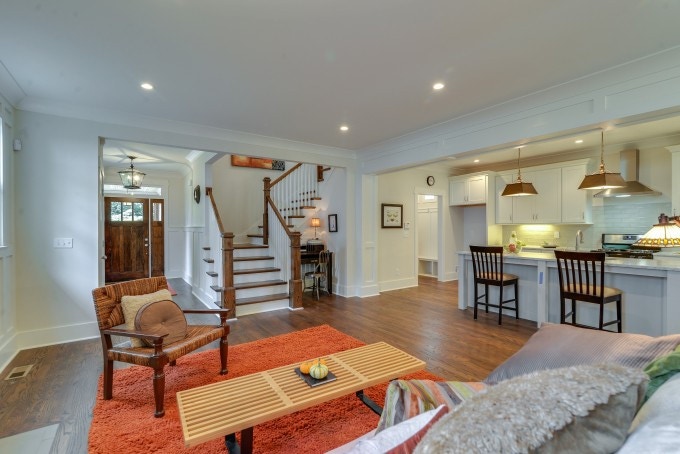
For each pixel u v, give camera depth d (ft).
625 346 3.95
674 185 14.71
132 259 24.58
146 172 24.67
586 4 6.16
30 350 10.30
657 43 7.50
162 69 8.65
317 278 18.98
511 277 13.66
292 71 8.80
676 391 2.40
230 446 5.73
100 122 11.56
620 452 2.03
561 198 18.42
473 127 12.42
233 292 14.23
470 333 12.12
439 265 23.44
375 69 8.72
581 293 10.43
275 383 5.85
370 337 11.69
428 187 22.52
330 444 5.97
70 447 5.88
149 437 6.08
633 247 16.19
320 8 6.27
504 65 8.54
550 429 1.90
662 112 8.28
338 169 19.21
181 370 8.93
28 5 6.05
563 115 9.89
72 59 8.09
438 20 6.67
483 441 1.81
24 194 10.44
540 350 4.62
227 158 22.74
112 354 7.34
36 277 10.61
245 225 23.32
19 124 10.37
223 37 7.22
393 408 3.67
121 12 6.31
